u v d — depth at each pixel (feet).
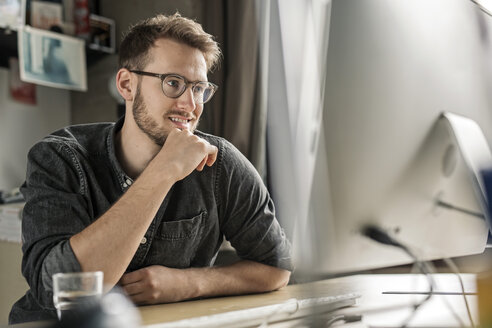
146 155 4.55
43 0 9.29
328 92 2.12
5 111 9.78
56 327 2.14
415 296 2.96
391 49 2.42
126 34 4.69
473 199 2.85
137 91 4.49
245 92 8.17
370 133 2.28
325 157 2.08
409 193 2.49
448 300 2.85
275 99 8.34
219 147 4.78
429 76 2.63
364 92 2.27
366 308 2.62
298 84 8.21
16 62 9.96
